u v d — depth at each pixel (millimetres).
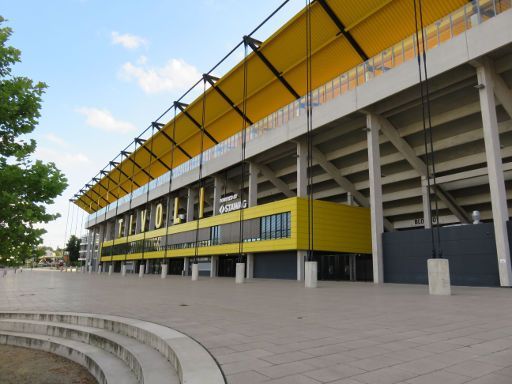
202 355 5184
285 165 42875
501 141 28359
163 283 30203
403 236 27422
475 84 25156
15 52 7246
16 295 17906
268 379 4215
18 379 6934
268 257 40156
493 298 14359
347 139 35281
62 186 7371
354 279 38031
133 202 77375
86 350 7926
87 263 108438
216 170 47562
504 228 21266
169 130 54406
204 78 42156
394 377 4289
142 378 5215
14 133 7301
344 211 37562
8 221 6793
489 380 4164
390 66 28031
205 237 49344
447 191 33062
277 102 39312
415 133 31094
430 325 7957
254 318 9094
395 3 26188
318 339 6457
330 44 30938
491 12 22625
